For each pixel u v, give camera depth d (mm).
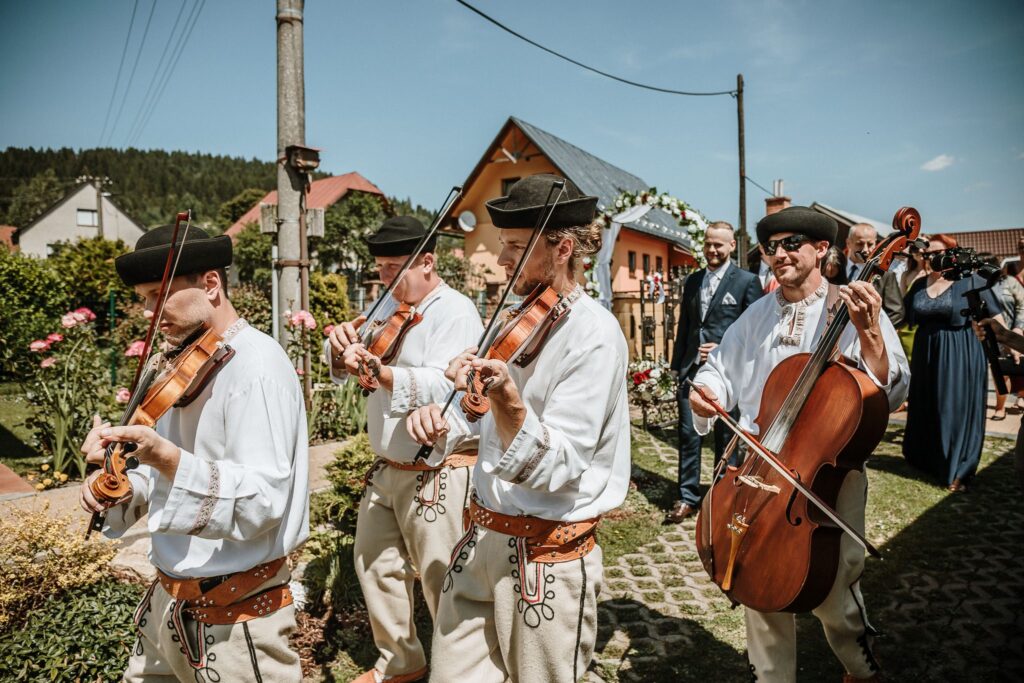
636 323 11414
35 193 94000
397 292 2926
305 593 3541
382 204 33719
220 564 1798
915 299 5559
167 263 1784
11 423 7617
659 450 6766
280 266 6566
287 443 1843
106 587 3199
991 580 3752
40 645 2783
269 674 1865
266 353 1873
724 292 4855
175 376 1769
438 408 1931
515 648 1897
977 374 5227
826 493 2164
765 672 2389
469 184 20094
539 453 1715
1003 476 5602
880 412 2182
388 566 2832
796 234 2523
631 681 2936
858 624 2363
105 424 1704
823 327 2531
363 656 3160
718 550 2398
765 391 2469
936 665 2963
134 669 2006
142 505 1978
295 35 6348
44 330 13172
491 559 1916
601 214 7523
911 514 4777
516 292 1951
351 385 6852
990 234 21703
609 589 3822
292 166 6391
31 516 3242
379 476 2807
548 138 19828
